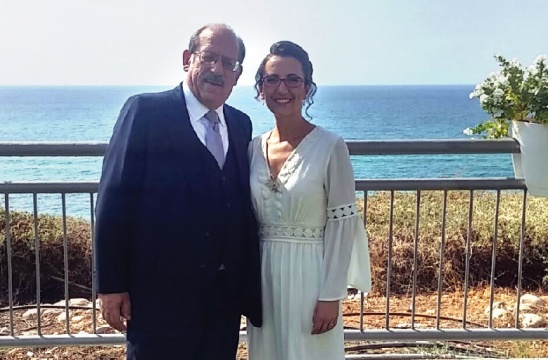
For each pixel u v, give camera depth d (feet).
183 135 7.83
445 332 10.41
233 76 8.16
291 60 8.23
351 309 18.42
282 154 8.39
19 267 23.71
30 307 18.35
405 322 16.79
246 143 8.70
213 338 8.37
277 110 8.30
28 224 24.43
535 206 25.23
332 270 8.18
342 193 8.18
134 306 8.02
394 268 22.04
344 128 196.13
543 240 22.84
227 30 8.09
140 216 7.76
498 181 9.91
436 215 24.44
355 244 8.54
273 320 8.57
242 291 8.54
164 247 7.77
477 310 18.35
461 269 22.65
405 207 24.77
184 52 8.34
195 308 8.02
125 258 7.84
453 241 22.84
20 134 170.60
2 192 9.34
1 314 17.67
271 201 8.30
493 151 9.81
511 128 9.95
